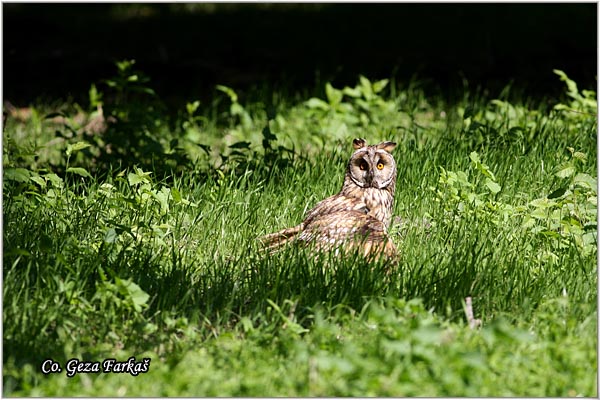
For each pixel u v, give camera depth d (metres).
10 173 12.58
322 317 10.00
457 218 13.12
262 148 18.55
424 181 14.49
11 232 12.26
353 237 11.90
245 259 11.80
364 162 12.72
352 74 25.34
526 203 13.88
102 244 11.41
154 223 13.02
